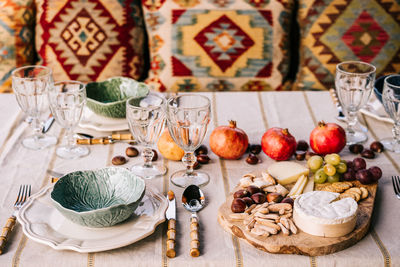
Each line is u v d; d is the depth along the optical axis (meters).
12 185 1.02
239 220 0.87
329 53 1.97
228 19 1.97
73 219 0.82
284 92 1.53
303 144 1.17
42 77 1.19
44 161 1.12
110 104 1.22
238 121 1.34
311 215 0.82
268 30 1.98
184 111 0.97
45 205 0.91
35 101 1.19
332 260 0.80
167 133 1.12
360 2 1.95
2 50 2.00
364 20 1.95
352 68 1.28
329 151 1.12
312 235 0.83
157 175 1.06
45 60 2.02
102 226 0.84
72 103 1.10
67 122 1.13
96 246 0.79
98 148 1.19
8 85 2.02
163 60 1.99
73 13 1.99
